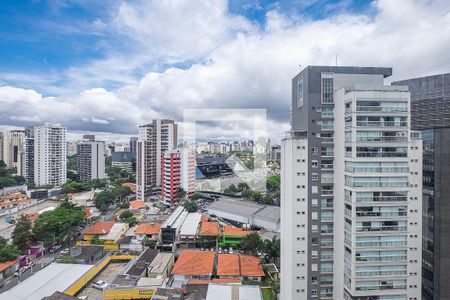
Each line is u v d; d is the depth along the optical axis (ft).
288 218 196.54
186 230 385.50
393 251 177.78
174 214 449.89
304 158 191.52
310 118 191.93
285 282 204.13
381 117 174.60
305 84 195.52
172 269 293.43
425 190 206.69
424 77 245.65
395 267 177.99
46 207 571.69
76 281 253.03
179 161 597.93
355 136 173.58
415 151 187.32
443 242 190.80
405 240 177.99
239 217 447.42
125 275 265.13
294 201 191.62
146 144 652.07
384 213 176.24
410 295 186.50
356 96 173.06
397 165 176.24
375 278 176.76
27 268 311.88
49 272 268.62
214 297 223.30
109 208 593.01
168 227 369.91
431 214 199.41
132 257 326.85
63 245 390.01
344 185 183.01
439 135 192.65
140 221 474.08
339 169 187.62
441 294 191.01
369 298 176.86
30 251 354.13
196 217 445.37
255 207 474.49
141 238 377.91
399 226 177.58
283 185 207.10
